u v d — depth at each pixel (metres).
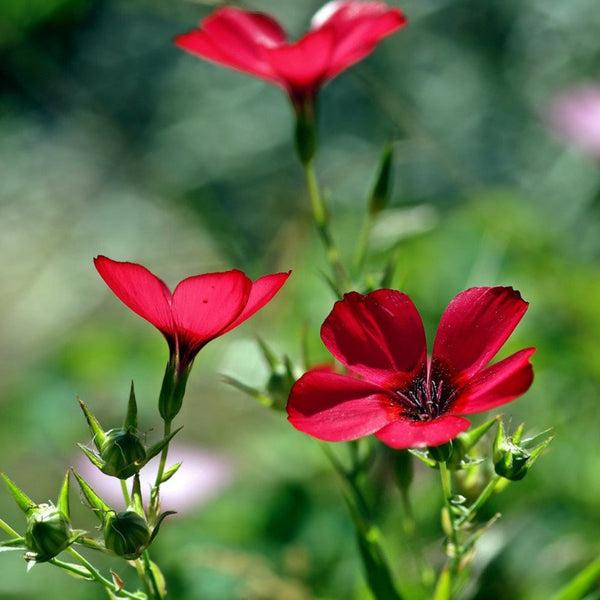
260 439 0.68
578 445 0.64
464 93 1.05
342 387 0.50
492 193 0.75
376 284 0.56
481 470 0.53
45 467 0.77
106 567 0.64
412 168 0.97
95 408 0.77
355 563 0.62
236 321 0.50
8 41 0.96
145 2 0.95
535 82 1.04
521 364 0.48
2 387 0.95
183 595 0.62
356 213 0.85
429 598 0.54
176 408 0.51
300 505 0.65
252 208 1.02
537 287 0.71
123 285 0.50
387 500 0.60
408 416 0.50
